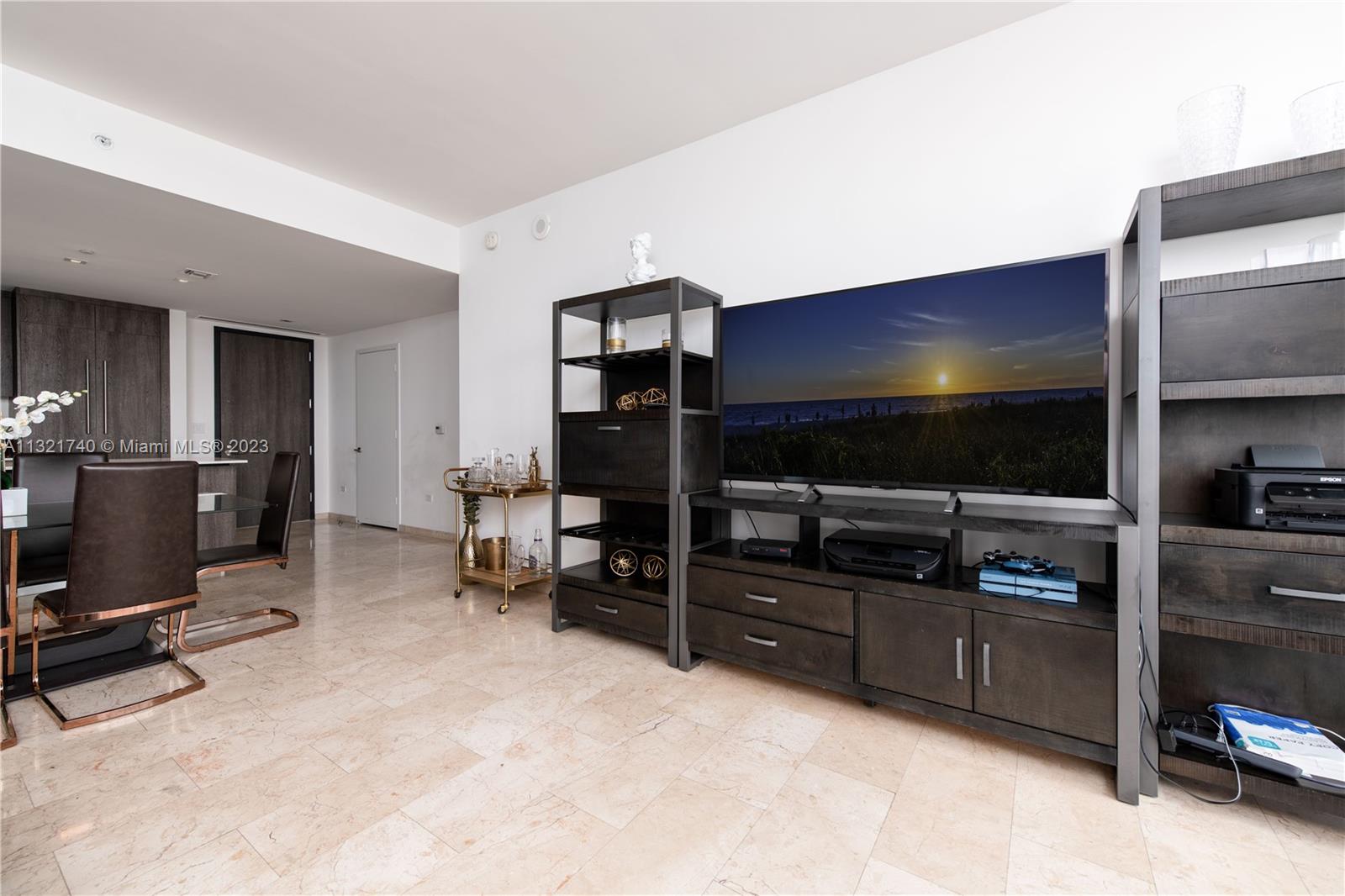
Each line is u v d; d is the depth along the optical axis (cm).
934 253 243
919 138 246
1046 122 220
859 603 211
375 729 204
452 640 294
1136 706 163
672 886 134
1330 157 143
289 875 136
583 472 291
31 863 139
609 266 350
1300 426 179
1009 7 217
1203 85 194
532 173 351
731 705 224
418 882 135
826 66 251
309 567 455
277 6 212
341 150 322
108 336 506
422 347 607
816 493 249
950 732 204
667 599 263
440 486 593
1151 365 164
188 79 258
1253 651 185
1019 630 181
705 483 276
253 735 199
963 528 193
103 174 275
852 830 153
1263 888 133
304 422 694
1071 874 138
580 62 247
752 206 292
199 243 368
